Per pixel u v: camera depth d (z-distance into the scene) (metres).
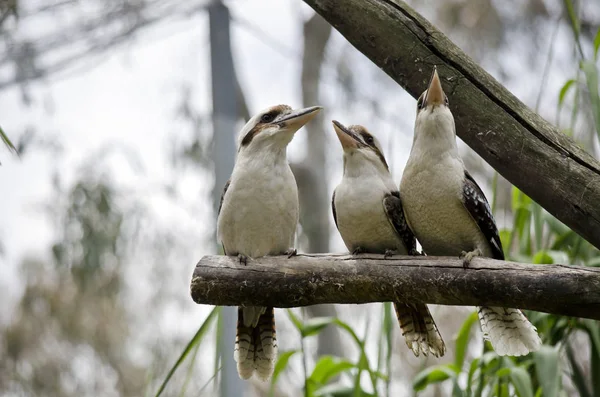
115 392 21.19
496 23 21.06
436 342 8.86
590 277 6.93
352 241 9.41
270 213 9.34
